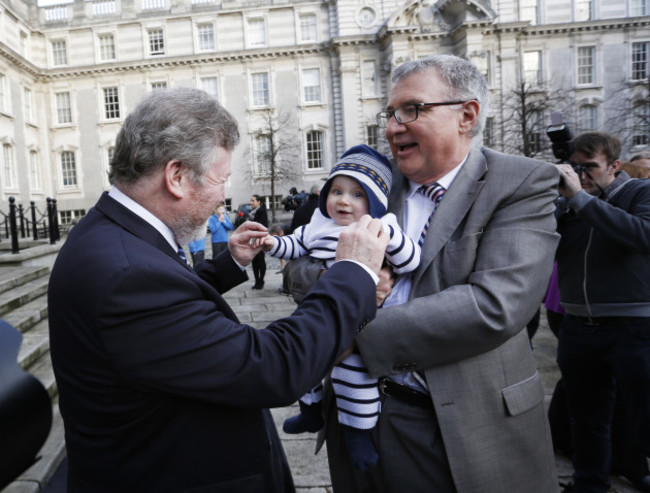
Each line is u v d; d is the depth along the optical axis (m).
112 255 0.99
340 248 1.19
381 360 1.27
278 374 0.99
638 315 2.18
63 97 30.58
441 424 1.31
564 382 2.48
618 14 29.25
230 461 1.09
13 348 0.69
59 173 30.52
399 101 1.42
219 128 1.13
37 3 30.06
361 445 1.39
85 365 0.99
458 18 27.91
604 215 2.03
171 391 0.96
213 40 30.31
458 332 1.23
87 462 1.04
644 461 2.50
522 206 1.35
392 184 1.64
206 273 1.67
